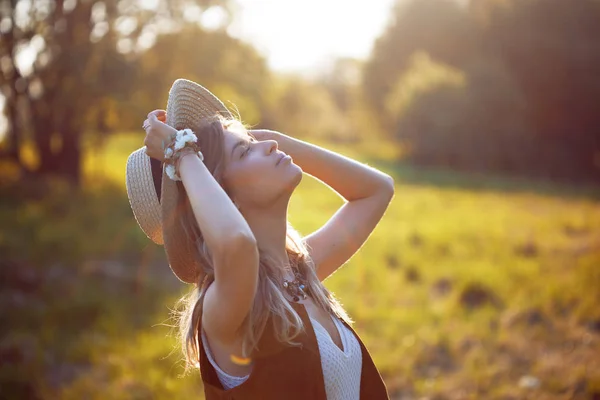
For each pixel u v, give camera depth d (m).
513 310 8.30
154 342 6.76
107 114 18.61
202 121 1.98
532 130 37.06
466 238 13.73
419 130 36.84
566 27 37.66
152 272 9.92
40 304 7.79
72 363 6.40
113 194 17.34
